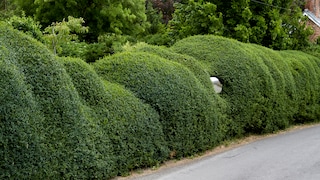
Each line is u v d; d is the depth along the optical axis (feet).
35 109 17.93
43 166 17.97
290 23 62.69
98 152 21.21
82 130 20.22
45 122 18.44
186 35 52.90
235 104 35.22
